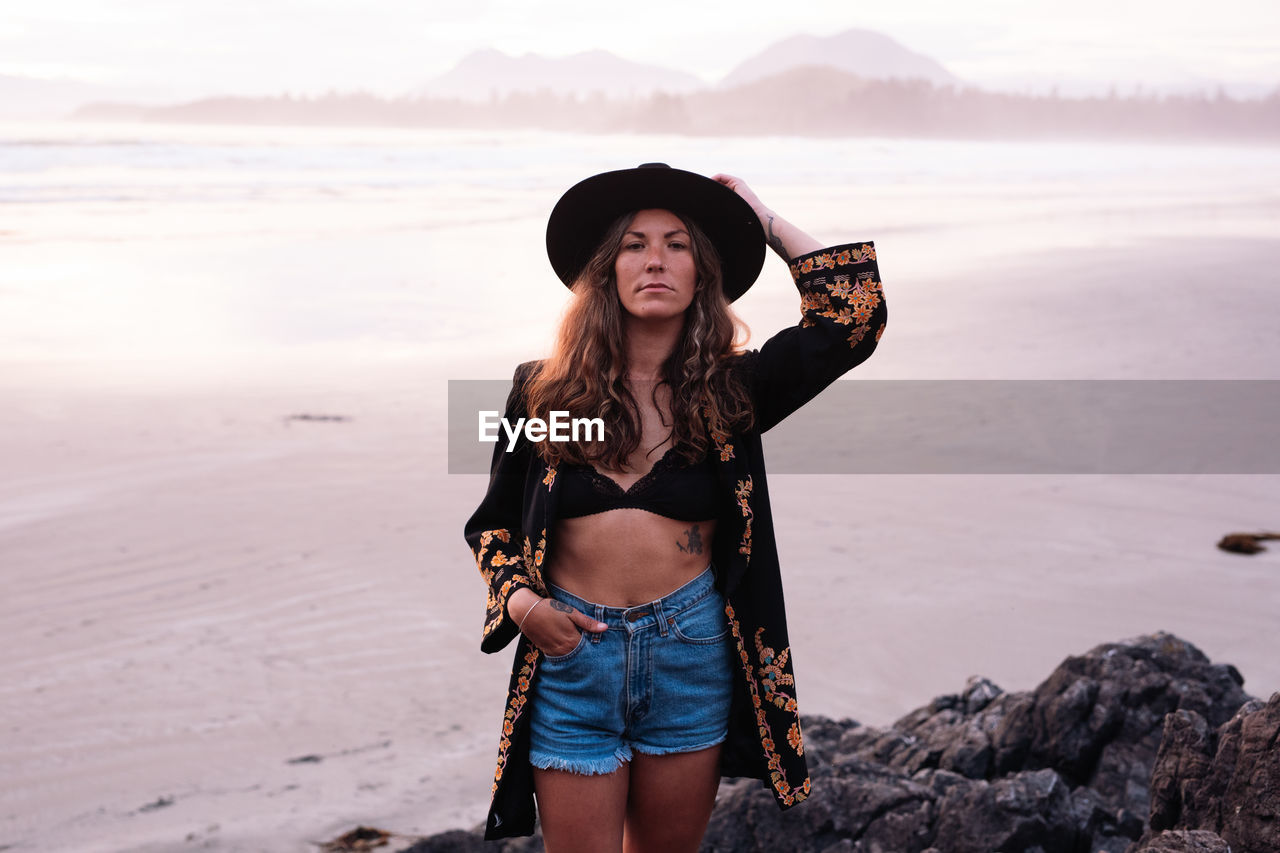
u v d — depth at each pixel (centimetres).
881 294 248
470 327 1653
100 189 3641
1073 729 424
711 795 249
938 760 446
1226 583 754
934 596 733
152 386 1242
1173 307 1836
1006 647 665
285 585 754
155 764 541
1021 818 362
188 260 2216
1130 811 386
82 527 834
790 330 254
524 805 247
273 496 920
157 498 902
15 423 1077
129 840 477
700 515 241
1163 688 430
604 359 240
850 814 383
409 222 3077
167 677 627
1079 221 3616
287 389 1256
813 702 598
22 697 598
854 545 816
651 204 245
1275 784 288
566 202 246
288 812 503
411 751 564
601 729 240
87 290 1834
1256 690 599
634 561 238
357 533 849
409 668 651
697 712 242
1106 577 763
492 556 247
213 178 4316
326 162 5572
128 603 716
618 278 242
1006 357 1423
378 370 1366
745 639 245
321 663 652
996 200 4606
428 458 1036
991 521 861
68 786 518
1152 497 912
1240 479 954
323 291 1927
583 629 237
